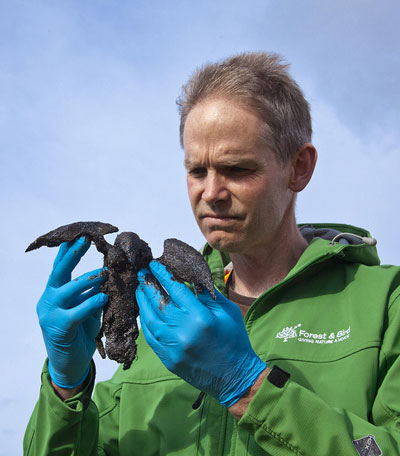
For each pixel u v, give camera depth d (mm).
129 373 2281
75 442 1950
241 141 1872
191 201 2016
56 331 1887
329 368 1884
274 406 1636
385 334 1886
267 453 1831
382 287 1995
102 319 1931
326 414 1614
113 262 1905
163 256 1895
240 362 1741
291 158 2051
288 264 2219
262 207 1932
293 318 2049
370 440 1584
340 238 2299
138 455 2070
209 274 1810
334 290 2098
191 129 1933
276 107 1939
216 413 1978
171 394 2115
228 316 1791
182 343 1733
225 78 1926
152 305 1852
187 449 1959
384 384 1773
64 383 1983
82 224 1989
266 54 2061
